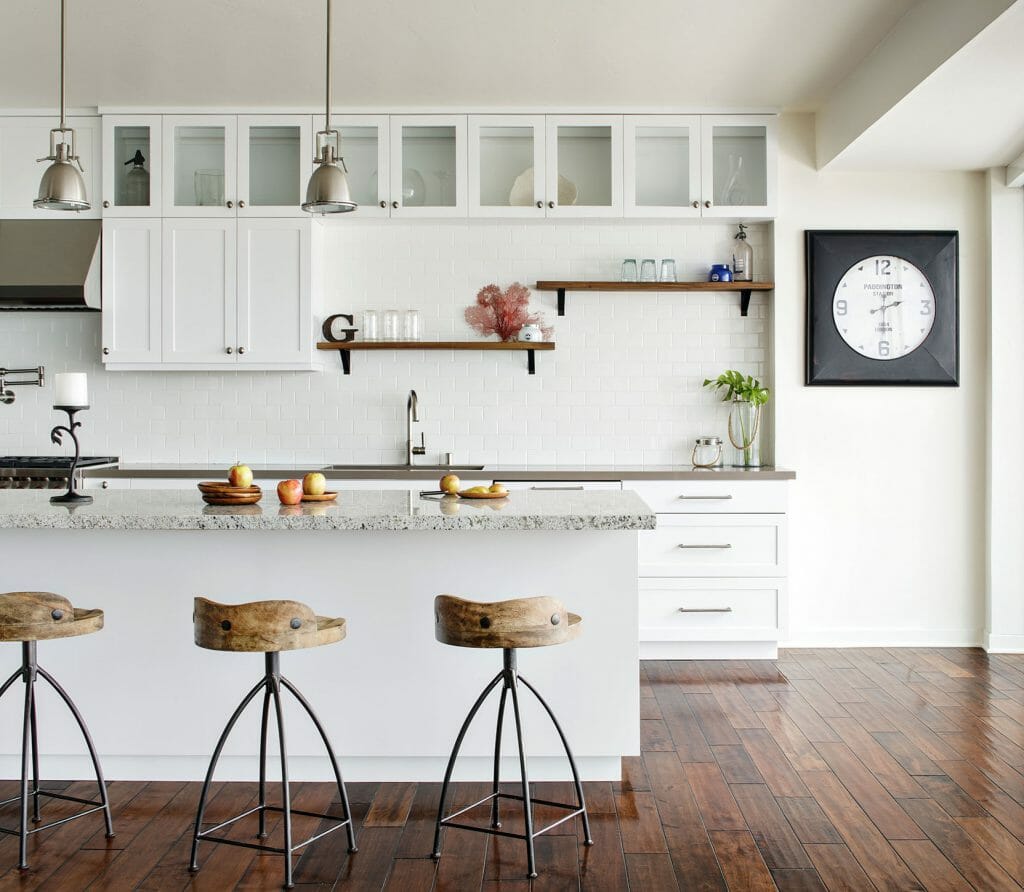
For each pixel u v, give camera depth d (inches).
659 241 211.2
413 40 162.9
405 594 126.3
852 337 202.5
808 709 159.0
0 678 126.9
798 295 203.6
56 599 104.9
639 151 199.6
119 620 126.6
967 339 202.7
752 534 190.1
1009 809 118.3
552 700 126.6
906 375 202.4
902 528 204.2
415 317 206.2
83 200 135.2
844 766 133.0
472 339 211.9
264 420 212.4
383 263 211.6
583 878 101.8
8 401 208.7
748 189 200.2
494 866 104.9
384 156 197.9
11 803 121.8
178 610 126.5
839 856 106.3
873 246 201.8
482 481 189.0
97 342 212.5
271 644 100.3
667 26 156.9
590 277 211.2
